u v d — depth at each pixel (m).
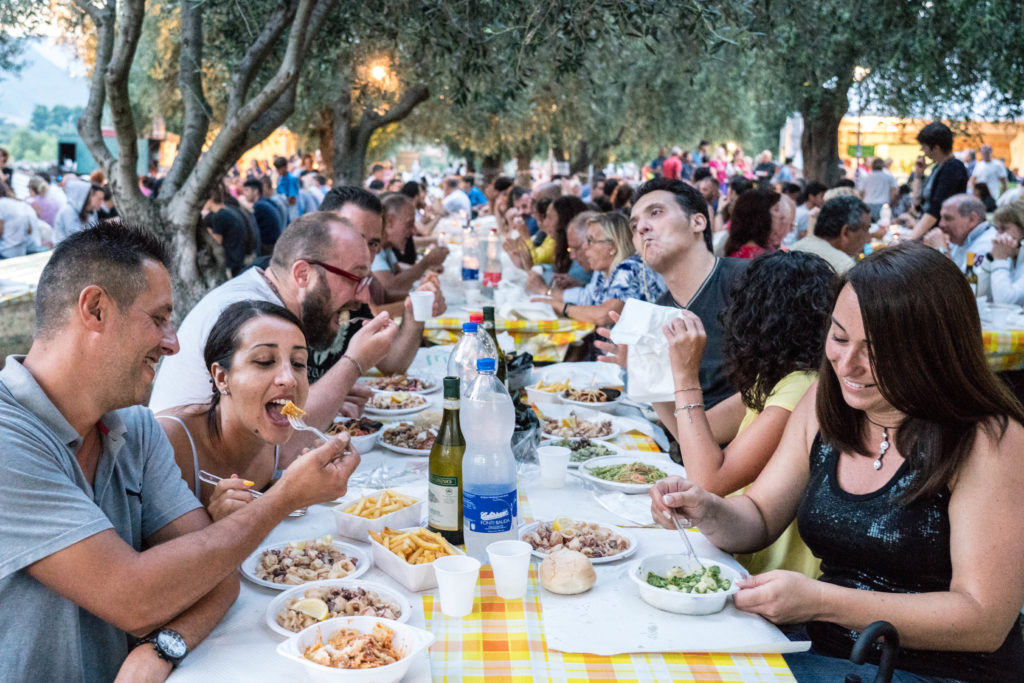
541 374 3.52
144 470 1.67
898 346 1.62
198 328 2.30
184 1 5.27
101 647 1.50
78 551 1.33
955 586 1.59
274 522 1.54
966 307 1.62
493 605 1.59
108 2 5.00
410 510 1.92
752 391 2.30
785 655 1.79
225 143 4.91
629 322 2.32
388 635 1.35
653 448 2.64
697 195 3.17
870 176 12.49
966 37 6.24
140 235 1.46
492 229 5.71
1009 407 1.63
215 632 1.46
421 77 7.75
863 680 1.68
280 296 2.61
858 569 1.77
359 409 2.85
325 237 2.59
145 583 1.36
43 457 1.38
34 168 18.52
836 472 1.84
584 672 1.38
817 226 4.99
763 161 16.33
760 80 9.81
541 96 9.40
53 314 1.41
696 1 3.79
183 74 5.36
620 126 15.04
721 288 3.14
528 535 1.87
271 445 2.09
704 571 1.70
